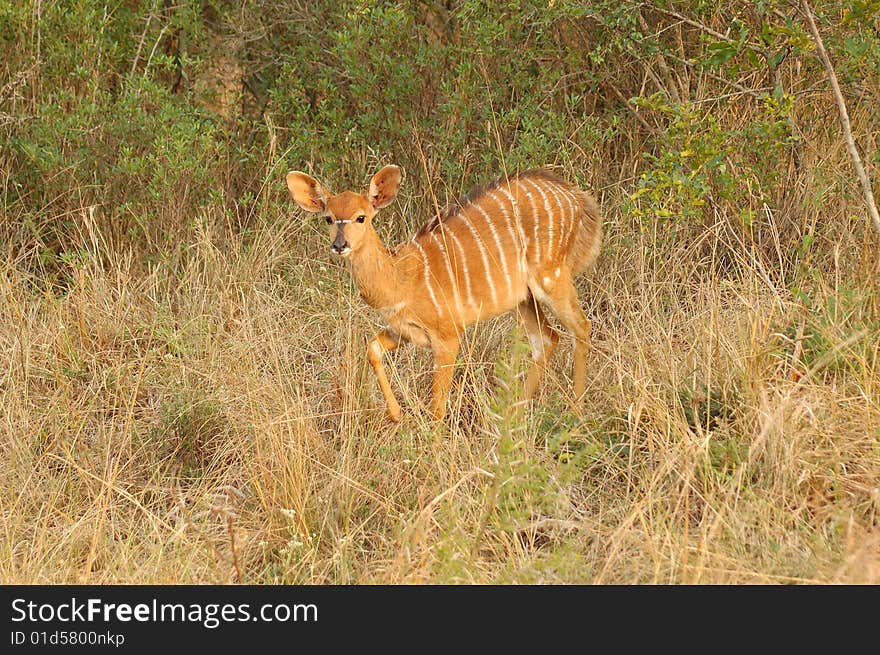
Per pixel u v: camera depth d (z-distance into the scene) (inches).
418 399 391.9
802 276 412.8
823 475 318.3
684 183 386.3
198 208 497.7
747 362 362.0
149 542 330.3
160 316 441.7
